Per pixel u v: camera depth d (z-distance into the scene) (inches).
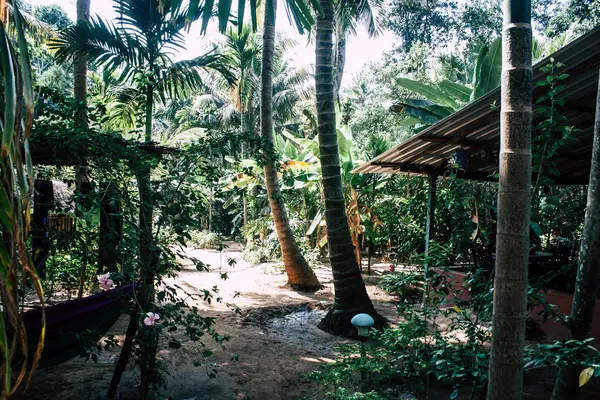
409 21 645.9
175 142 465.7
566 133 107.0
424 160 250.1
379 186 438.0
